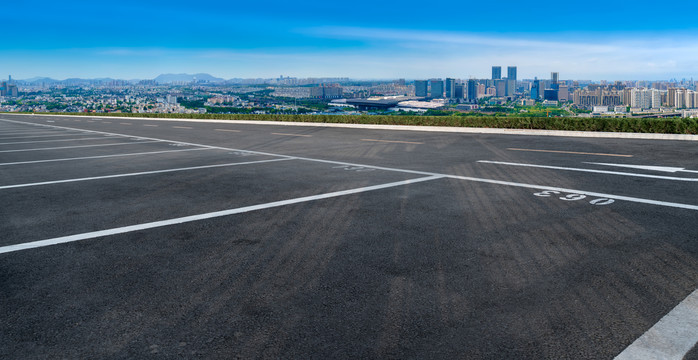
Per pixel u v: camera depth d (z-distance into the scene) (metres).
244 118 37.41
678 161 11.18
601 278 4.09
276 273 4.34
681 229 5.51
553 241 5.14
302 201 7.38
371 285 4.03
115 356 2.98
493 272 4.28
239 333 3.24
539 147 14.66
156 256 4.86
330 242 5.25
